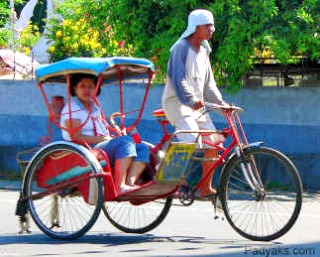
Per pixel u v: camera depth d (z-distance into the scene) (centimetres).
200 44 2014
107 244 1888
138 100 3525
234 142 1931
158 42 3164
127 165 1914
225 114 1944
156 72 3288
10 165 3581
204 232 2091
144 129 3516
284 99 3350
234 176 1942
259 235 1917
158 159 1969
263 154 1912
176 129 2003
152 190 1914
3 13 4247
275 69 3394
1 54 4778
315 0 3108
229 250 1781
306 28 3077
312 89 3325
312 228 2170
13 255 1723
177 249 1803
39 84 1952
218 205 1961
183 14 3153
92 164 1889
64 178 1934
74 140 1945
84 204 2133
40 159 1950
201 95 2014
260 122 3375
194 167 2209
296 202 1866
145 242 1920
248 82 3403
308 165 3284
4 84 3688
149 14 3225
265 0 3053
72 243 1902
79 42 4031
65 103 2009
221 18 3116
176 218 2352
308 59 3369
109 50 3522
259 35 3064
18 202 1984
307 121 3331
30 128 3662
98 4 3416
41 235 2028
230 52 3078
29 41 5112
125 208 2075
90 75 1969
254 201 1962
